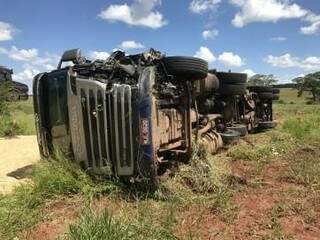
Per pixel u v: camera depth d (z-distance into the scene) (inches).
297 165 259.1
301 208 181.6
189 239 148.7
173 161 223.0
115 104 194.9
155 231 152.7
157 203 185.3
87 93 202.5
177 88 225.9
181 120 226.7
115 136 196.5
